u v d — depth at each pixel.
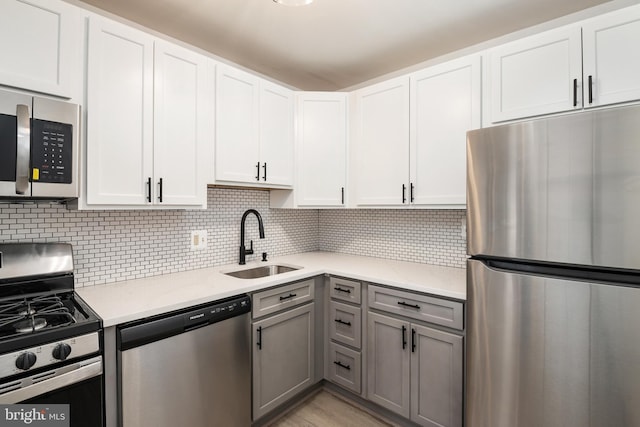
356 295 2.05
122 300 1.45
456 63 1.87
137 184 1.54
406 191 2.09
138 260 1.87
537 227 1.14
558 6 1.75
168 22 1.89
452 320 1.64
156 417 1.35
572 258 1.07
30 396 1.03
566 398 1.08
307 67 2.51
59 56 1.31
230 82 1.96
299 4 1.65
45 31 1.28
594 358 1.03
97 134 1.41
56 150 1.26
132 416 1.28
